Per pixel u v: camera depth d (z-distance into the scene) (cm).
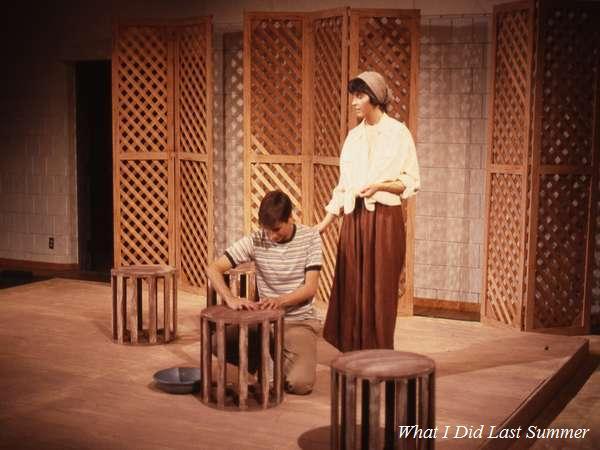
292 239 327
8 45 693
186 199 559
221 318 305
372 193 331
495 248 483
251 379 348
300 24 505
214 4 591
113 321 412
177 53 551
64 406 314
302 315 333
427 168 538
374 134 340
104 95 677
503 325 473
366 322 344
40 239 702
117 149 557
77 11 657
